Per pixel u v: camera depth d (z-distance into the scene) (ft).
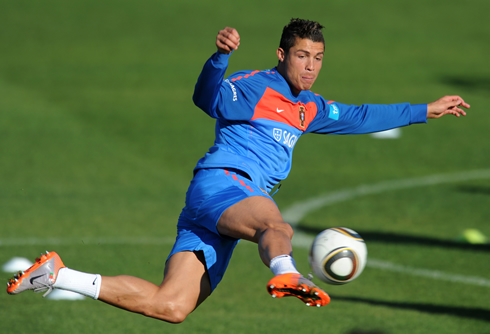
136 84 234.17
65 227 111.24
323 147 176.76
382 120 58.49
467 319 73.15
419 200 133.69
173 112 203.00
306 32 51.34
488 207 128.57
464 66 274.77
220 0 363.35
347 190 140.97
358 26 332.19
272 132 52.03
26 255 95.09
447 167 161.17
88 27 311.68
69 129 183.01
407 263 95.35
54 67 252.42
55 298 78.95
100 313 74.28
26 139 172.04
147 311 48.16
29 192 133.08
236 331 68.64
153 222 116.47
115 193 135.33
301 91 53.93
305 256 99.35
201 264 50.16
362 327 69.87
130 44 288.71
